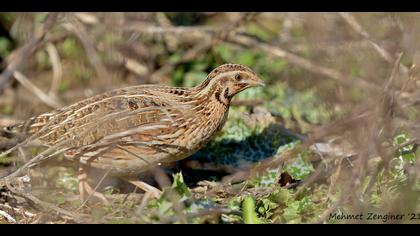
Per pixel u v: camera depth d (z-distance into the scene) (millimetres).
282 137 13117
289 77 15008
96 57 14203
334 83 13586
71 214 10188
